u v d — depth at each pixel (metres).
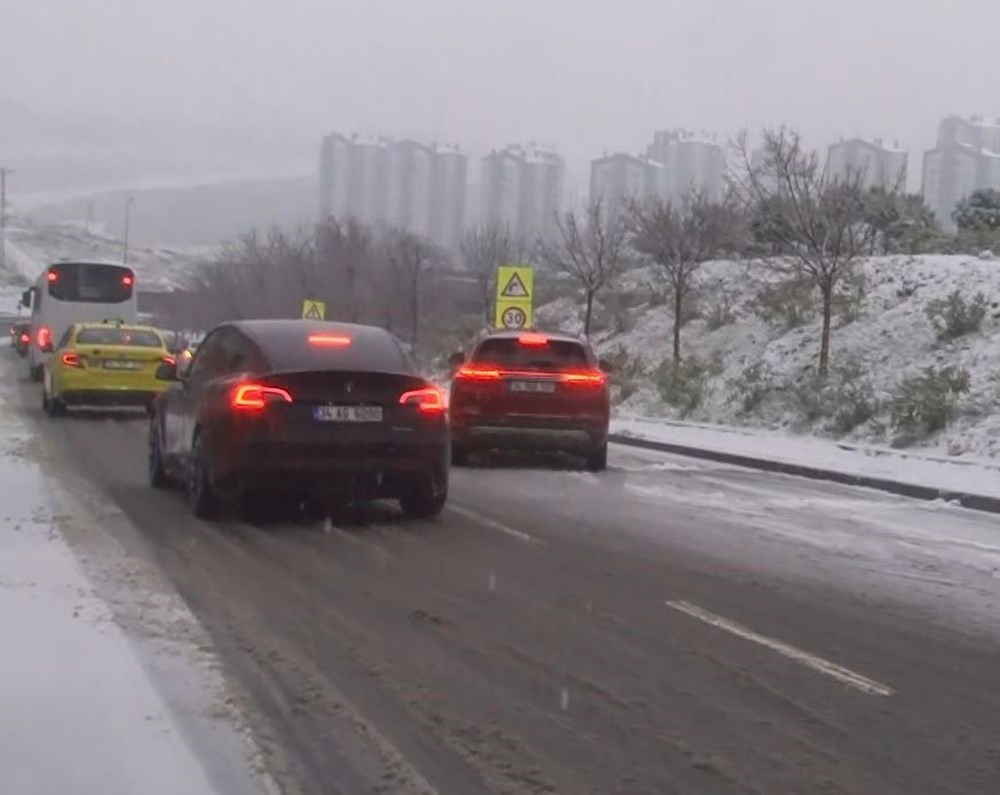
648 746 6.41
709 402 27.19
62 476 14.98
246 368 12.23
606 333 36.62
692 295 35.34
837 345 27.23
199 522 12.27
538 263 50.88
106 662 7.30
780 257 34.72
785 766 6.19
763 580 10.55
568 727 6.66
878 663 8.10
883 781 6.04
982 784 6.04
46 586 9.12
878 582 10.65
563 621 8.88
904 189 47.59
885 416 22.48
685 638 8.53
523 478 17.00
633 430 23.91
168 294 68.00
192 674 7.25
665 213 41.97
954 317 25.47
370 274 48.97
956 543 12.76
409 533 12.17
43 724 6.24
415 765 6.05
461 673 7.55
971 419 20.92
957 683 7.71
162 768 5.76
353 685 7.25
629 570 10.78
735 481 17.52
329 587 9.71
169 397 13.94
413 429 12.23
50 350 27.02
